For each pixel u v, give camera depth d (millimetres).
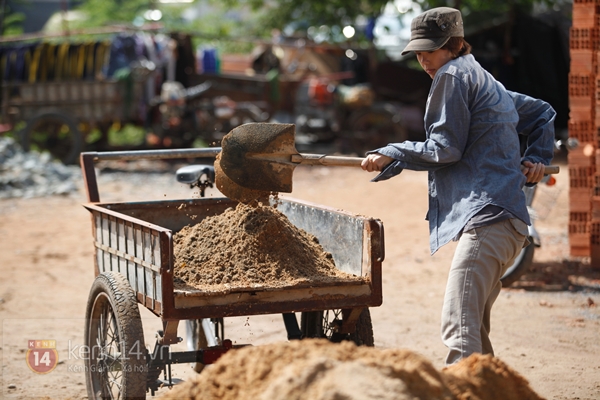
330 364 4395
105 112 28391
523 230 6684
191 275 7137
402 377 4352
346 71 35375
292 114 31297
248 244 7316
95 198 8938
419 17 6934
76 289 13914
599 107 13914
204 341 9180
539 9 38000
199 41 48656
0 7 41906
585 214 14281
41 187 25141
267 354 4828
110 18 48531
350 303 6891
